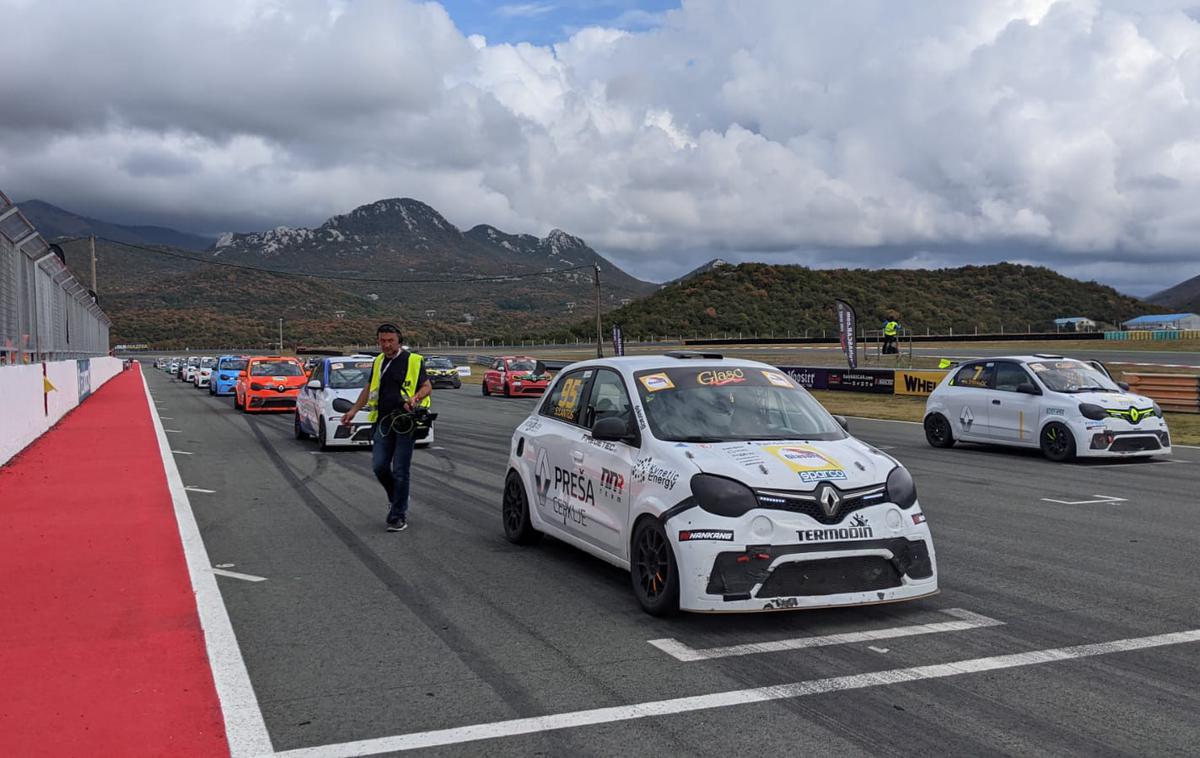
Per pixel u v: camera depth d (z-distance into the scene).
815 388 32.75
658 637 5.23
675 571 5.36
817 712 4.11
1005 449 15.23
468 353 82.25
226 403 29.09
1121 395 13.63
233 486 11.08
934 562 5.56
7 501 9.80
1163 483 11.32
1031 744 3.77
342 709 4.16
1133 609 5.80
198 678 4.55
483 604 5.93
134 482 11.23
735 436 5.98
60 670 4.64
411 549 7.60
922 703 4.21
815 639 5.18
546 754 3.69
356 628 5.41
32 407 16.03
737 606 5.12
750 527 5.16
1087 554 7.40
